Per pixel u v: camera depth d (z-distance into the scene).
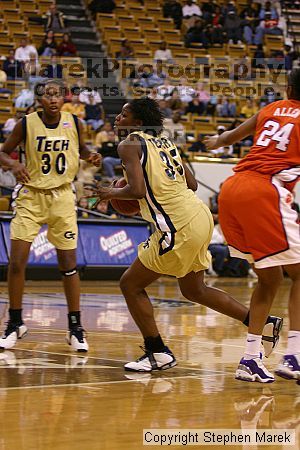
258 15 35.56
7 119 24.03
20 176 8.75
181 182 7.73
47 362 8.02
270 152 7.26
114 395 6.44
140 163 7.53
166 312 13.62
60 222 8.93
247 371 7.21
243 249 7.28
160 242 7.57
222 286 20.44
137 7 34.28
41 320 11.85
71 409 5.85
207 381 7.20
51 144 8.86
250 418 5.73
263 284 7.28
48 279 20.31
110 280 20.86
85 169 19.14
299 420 5.73
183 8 34.97
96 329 10.97
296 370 7.05
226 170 26.20
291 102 7.44
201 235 7.61
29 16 31.69
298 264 7.21
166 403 6.16
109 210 22.53
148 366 7.64
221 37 32.09
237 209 7.18
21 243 8.87
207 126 26.38
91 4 33.12
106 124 21.97
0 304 14.02
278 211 7.06
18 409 5.80
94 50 31.00
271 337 7.87
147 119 7.80
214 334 10.56
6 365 7.78
